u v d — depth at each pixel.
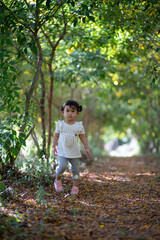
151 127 12.92
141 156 11.84
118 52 6.19
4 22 4.00
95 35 5.46
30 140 5.16
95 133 14.84
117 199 3.88
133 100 13.13
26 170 4.55
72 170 4.16
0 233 2.53
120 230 2.79
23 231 2.65
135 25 4.65
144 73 4.62
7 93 3.95
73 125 4.12
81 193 4.15
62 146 4.11
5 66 3.88
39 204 3.44
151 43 5.08
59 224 2.93
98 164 8.42
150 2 4.15
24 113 4.39
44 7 4.18
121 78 8.90
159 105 11.94
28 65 5.16
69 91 9.59
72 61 6.70
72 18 4.64
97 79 7.43
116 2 4.23
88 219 3.09
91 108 13.26
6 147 3.86
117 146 22.98
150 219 3.07
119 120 15.38
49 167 4.77
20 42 3.96
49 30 5.01
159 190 4.27
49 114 5.85
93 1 4.20
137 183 4.88
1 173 4.35
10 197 3.64
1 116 4.66
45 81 5.75
